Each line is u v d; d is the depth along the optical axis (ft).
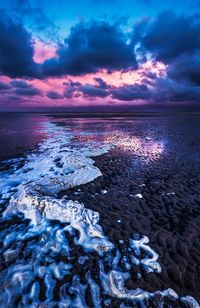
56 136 76.59
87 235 16.97
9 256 14.40
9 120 184.96
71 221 18.58
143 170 35.55
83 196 24.89
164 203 23.45
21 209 20.36
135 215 20.71
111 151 50.55
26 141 63.82
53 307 10.87
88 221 18.75
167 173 34.01
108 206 22.48
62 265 13.78
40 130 97.71
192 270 13.62
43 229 17.65
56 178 28.48
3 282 12.19
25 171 33.19
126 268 13.71
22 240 16.22
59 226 18.06
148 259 14.57
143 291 11.93
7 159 41.01
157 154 47.78
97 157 44.32
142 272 13.41
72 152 47.11
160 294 11.75
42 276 12.80
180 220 19.94
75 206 20.26
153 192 26.45
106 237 16.98
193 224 19.26
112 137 74.95
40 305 10.94
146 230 18.19
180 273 13.34
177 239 16.98
